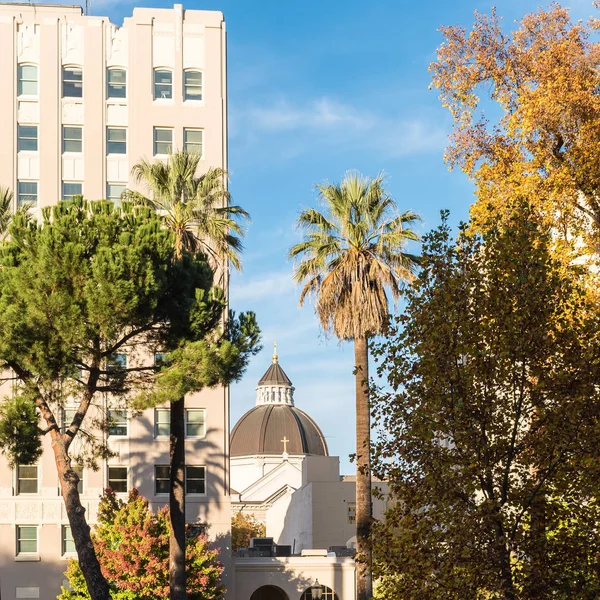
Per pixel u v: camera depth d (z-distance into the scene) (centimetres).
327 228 5969
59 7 8594
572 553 2795
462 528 2795
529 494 2881
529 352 2905
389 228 5947
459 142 4856
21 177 8181
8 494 7575
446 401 2894
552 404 2875
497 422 2919
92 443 4781
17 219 4484
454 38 4906
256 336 4853
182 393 4369
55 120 8281
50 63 8344
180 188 5678
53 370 4244
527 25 4825
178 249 5112
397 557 2898
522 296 2897
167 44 8475
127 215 4591
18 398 4334
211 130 8412
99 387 4531
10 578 7481
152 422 7756
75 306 4125
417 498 2870
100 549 6544
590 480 2811
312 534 10200
